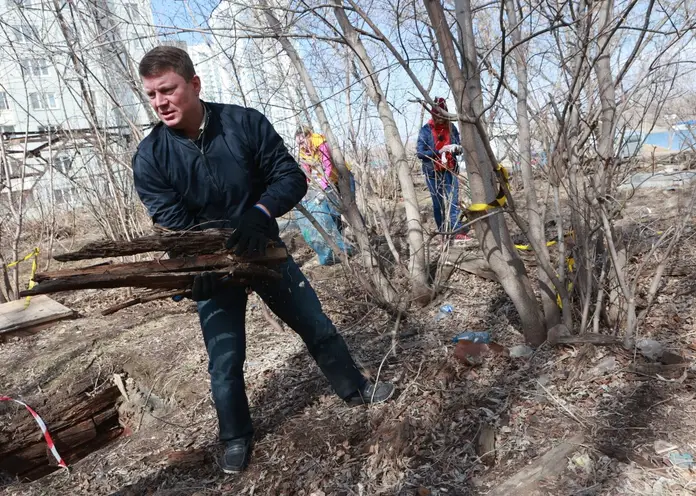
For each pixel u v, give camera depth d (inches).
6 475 130.4
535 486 71.6
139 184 83.1
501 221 103.8
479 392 96.0
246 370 124.6
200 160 80.4
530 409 88.6
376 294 147.0
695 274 125.2
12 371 155.0
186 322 171.0
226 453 90.2
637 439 76.9
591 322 109.0
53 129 229.5
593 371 95.1
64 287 66.2
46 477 100.3
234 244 74.8
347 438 90.7
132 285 72.3
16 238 213.8
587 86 102.8
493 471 76.8
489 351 108.6
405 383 104.6
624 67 96.7
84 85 195.9
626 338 98.8
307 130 143.5
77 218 327.0
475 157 99.7
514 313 129.6
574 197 108.0
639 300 118.3
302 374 118.3
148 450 101.9
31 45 186.5
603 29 88.1
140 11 163.9
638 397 86.2
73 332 175.9
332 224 189.0
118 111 196.9
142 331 167.5
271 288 89.4
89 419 147.3
